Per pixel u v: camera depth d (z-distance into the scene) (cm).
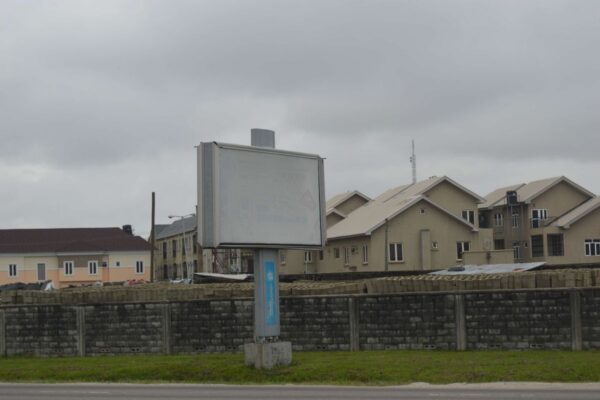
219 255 8238
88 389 1992
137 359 2555
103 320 2802
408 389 1862
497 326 2467
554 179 7206
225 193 2147
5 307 2875
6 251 8988
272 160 2262
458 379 1977
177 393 1845
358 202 7906
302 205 2331
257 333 2242
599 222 6881
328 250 6969
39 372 2392
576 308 2402
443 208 6328
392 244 6238
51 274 9069
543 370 1997
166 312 2750
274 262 2273
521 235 7169
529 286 2516
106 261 9200
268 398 1698
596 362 2070
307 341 2628
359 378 2062
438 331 2520
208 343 2719
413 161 8044
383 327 2573
